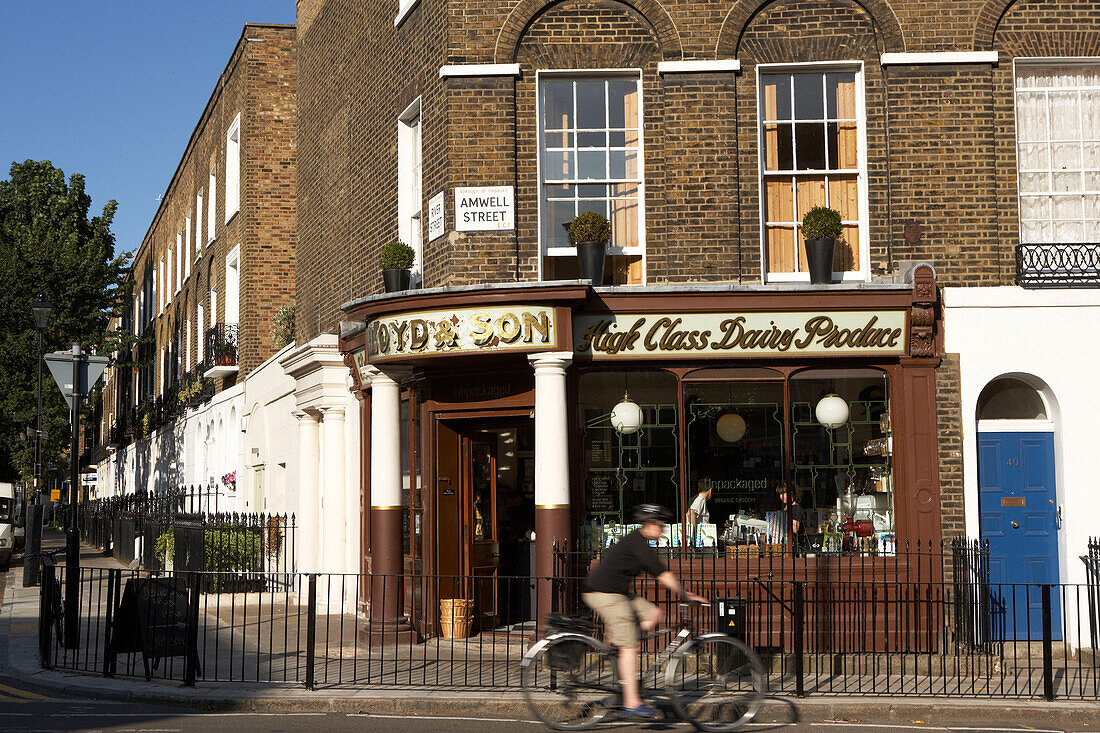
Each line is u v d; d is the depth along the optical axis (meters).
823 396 13.42
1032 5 13.69
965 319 13.28
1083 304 13.33
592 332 13.13
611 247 13.87
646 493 13.39
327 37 19.05
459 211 13.59
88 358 17.75
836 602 12.49
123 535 28.66
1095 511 13.23
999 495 13.51
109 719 9.48
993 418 13.73
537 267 13.65
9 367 34.66
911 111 13.50
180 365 36.22
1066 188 13.81
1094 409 13.27
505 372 13.74
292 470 20.16
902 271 13.30
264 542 21.45
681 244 13.47
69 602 12.95
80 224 45.88
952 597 13.02
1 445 42.59
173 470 36.31
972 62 13.51
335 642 13.98
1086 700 10.31
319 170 19.47
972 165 13.45
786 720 9.85
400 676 11.31
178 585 11.50
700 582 13.09
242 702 10.12
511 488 15.03
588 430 13.45
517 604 15.10
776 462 13.36
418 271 15.27
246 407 25.38
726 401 13.45
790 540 13.30
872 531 13.30
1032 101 13.89
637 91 14.02
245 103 25.52
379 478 14.14
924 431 13.17
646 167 13.73
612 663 9.34
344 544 17.66
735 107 13.63
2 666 12.50
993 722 9.84
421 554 14.56
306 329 20.22
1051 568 13.46
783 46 13.70
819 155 13.87
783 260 13.77
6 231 36.25
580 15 13.84
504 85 13.73
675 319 13.10
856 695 10.45
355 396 17.08
